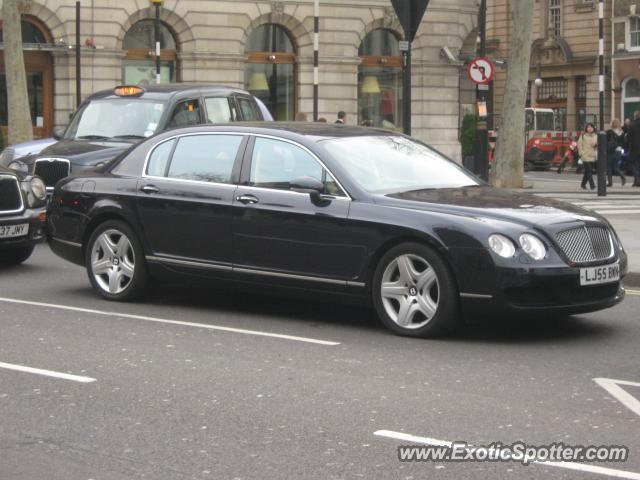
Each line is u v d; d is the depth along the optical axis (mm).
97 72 41594
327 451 6426
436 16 47031
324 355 9133
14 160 17000
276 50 45188
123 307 11539
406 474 6020
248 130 11117
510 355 9164
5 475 6059
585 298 9656
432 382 8164
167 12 42875
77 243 12156
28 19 40906
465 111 49375
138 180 11688
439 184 10680
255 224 10672
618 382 8164
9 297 12180
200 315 11078
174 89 17656
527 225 9500
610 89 63656
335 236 10164
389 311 9961
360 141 10906
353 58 45781
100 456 6375
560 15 67000
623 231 18234
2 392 7859
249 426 6961
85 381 8172
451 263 9531
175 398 7676
